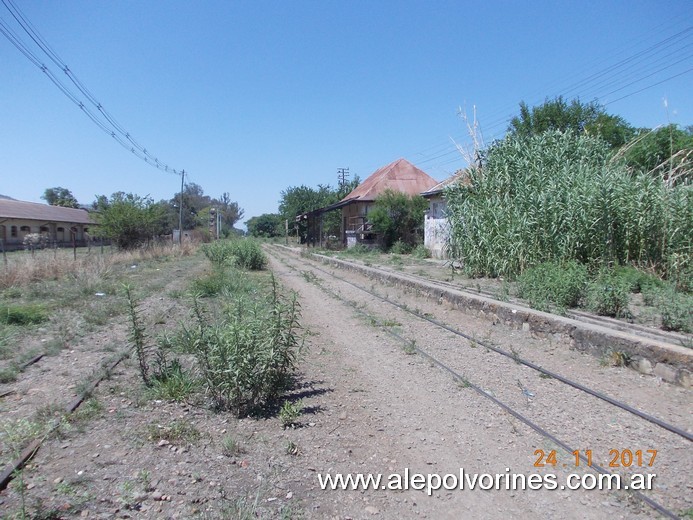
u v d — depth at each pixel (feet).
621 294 28.66
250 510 10.93
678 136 55.77
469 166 51.96
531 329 27.48
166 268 68.39
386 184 118.11
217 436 14.78
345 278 59.31
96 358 22.44
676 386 19.04
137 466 12.66
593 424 15.76
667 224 36.22
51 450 13.35
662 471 12.84
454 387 19.52
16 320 29.58
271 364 16.93
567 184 40.14
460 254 50.96
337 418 16.57
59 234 149.69
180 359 21.91
